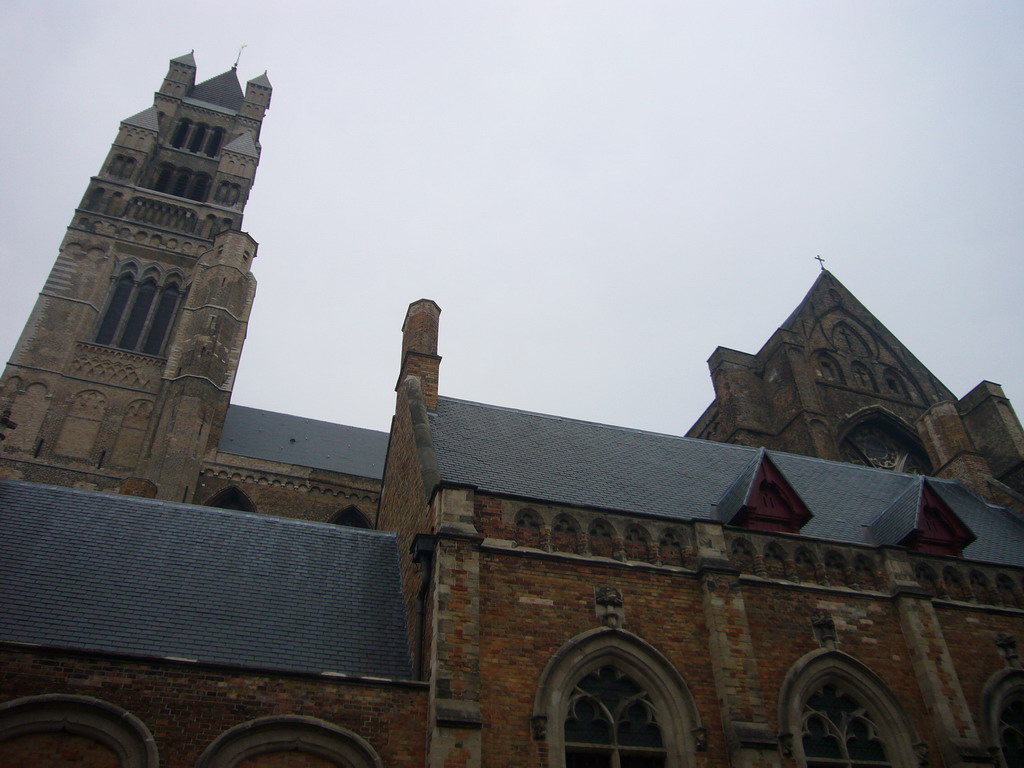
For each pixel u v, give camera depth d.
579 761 15.42
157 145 64.75
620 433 26.75
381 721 14.72
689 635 17.33
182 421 44.88
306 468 46.88
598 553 18.08
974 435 34.38
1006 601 20.95
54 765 12.92
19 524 17.92
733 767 15.56
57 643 14.45
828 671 17.88
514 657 15.87
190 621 16.11
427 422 21.80
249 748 13.83
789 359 38.28
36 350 47.56
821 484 26.69
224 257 54.25
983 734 18.03
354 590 18.88
